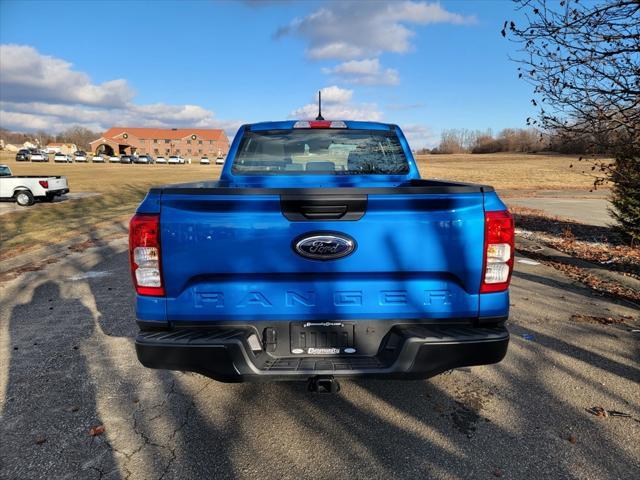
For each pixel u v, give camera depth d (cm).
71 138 17000
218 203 242
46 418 306
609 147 612
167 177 4375
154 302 251
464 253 250
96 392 342
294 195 241
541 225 1280
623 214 973
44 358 404
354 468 254
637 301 566
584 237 1075
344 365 252
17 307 555
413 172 440
